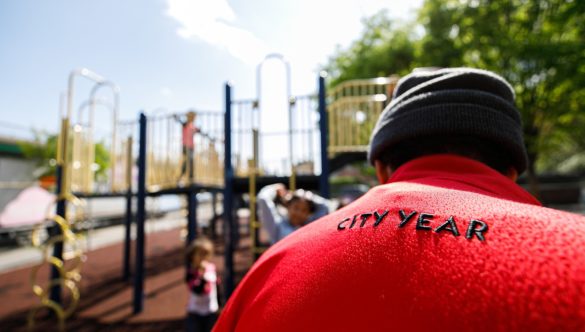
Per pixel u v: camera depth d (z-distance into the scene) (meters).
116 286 6.68
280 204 4.50
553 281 0.24
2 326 4.73
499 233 0.31
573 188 19.33
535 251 0.27
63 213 5.22
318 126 4.93
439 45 13.12
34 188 11.59
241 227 15.16
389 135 0.58
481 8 11.84
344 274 0.34
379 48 17.72
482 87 0.56
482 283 0.27
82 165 6.40
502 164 0.54
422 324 0.27
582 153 26.47
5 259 9.66
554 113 11.48
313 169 5.08
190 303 3.87
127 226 7.32
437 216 0.36
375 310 0.30
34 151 15.87
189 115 5.73
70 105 5.29
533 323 0.23
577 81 9.82
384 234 0.36
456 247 0.31
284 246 0.48
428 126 0.52
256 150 4.76
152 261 9.16
